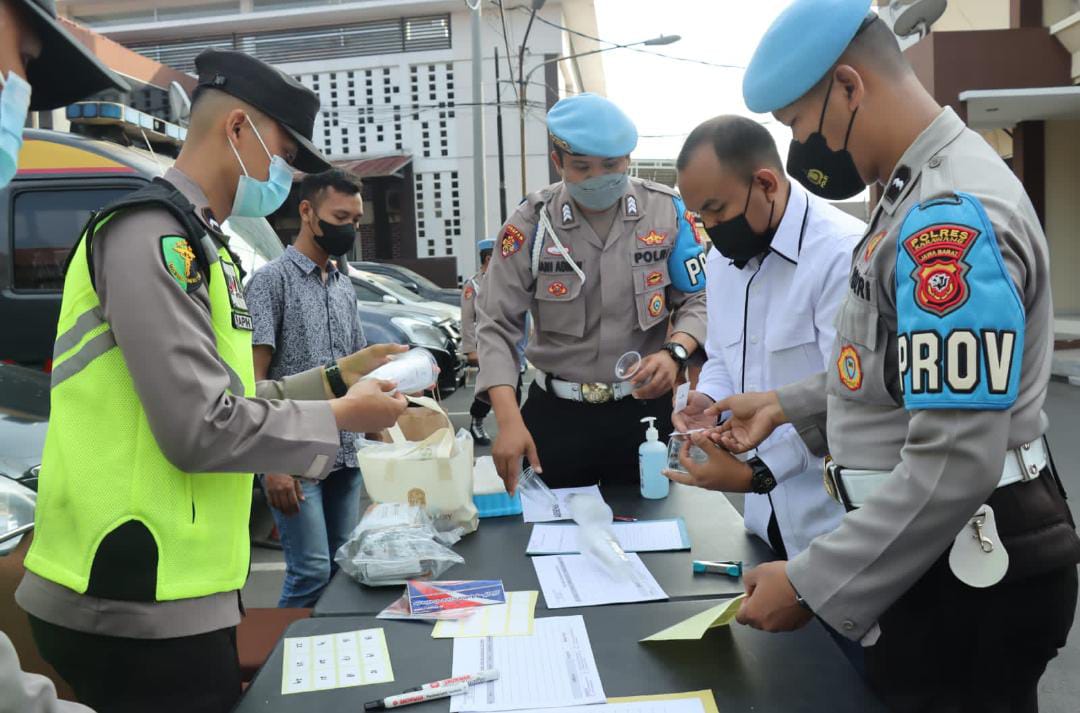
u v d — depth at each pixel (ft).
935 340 2.94
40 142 13.89
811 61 3.47
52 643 3.95
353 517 8.88
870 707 3.31
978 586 3.21
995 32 30.71
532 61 65.36
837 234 5.43
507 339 7.11
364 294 25.35
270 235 15.69
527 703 3.39
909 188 3.33
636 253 7.16
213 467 3.77
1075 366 25.48
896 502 3.06
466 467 5.79
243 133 4.32
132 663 3.84
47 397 9.48
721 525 5.88
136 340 3.59
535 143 65.77
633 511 6.26
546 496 6.59
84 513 3.77
